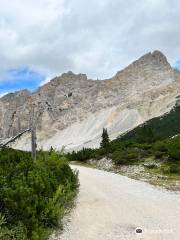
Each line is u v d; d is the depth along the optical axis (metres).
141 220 15.16
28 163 16.78
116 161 39.00
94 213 16.53
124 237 12.83
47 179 16.16
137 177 30.56
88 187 24.36
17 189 12.42
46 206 13.44
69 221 14.93
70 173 22.00
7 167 15.75
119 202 19.08
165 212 16.59
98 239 12.64
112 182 27.31
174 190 23.31
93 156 48.50
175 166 31.72
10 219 11.65
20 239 10.88
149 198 20.28
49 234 12.67
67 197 17.67
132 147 43.91
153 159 36.72
